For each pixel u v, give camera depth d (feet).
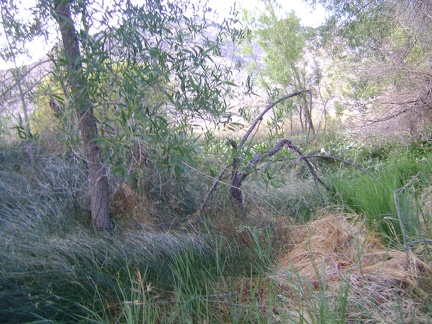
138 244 10.85
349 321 8.13
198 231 12.17
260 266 10.32
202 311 8.81
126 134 8.15
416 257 9.86
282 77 39.91
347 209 14.52
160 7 9.79
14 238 10.58
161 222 12.96
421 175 15.99
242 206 13.44
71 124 9.30
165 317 8.28
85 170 14.99
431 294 8.75
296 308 8.66
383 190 13.82
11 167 14.89
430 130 24.03
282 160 14.20
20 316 7.97
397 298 8.23
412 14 22.34
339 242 11.46
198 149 10.90
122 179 13.60
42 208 12.73
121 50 9.11
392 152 23.48
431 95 22.99
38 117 11.62
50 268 9.15
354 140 25.86
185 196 14.14
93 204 12.11
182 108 9.86
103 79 8.96
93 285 8.99
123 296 8.67
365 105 25.71
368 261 10.37
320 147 25.25
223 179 14.21
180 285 9.01
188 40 10.94
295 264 10.79
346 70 27.35
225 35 12.67
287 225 13.03
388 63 24.30
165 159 8.61
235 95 13.56
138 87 8.71
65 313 8.26
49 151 14.69
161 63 9.23
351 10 28.45
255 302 8.76
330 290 9.23
